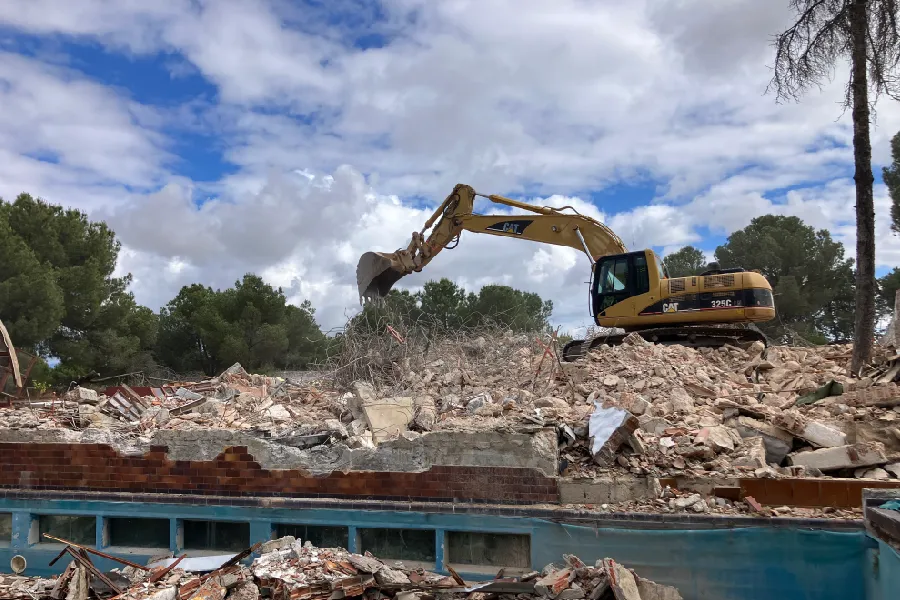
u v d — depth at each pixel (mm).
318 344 27453
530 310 28234
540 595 5719
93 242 24578
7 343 10695
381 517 6938
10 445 8039
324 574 6047
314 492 7211
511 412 8211
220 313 27250
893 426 7539
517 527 6539
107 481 7750
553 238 14492
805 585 5816
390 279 14500
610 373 9578
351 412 8797
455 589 5812
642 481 6535
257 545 6789
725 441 7008
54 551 7637
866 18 9688
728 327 13305
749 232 33625
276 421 8961
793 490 6230
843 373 10117
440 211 14898
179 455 7605
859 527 5730
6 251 20641
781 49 10008
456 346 11648
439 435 6965
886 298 27703
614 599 5527
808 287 30922
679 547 6113
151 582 6297
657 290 13297
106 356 23641
